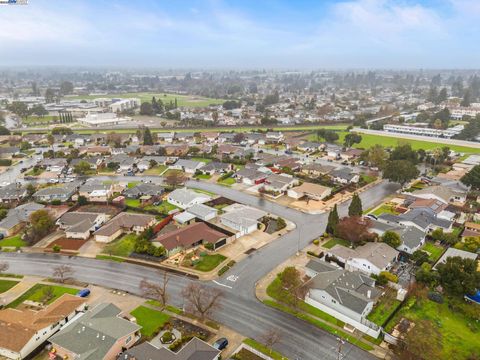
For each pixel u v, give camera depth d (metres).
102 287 68.94
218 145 180.50
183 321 59.06
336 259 77.06
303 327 57.84
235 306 62.97
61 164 149.38
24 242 87.12
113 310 58.66
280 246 84.31
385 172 121.69
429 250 82.19
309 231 91.81
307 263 73.19
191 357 48.34
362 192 119.75
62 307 60.06
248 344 53.94
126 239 88.06
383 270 71.62
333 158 162.88
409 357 50.50
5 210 100.75
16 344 51.59
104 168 149.00
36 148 185.25
